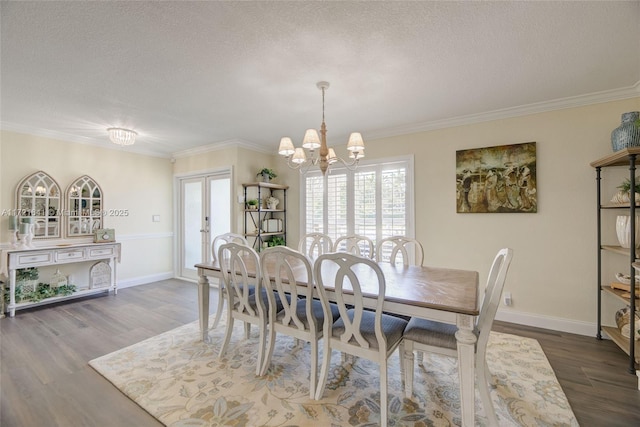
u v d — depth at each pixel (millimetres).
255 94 2660
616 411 1713
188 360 2322
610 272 2682
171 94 2648
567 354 2387
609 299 2695
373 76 2324
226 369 2191
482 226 3221
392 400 1838
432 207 3496
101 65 2133
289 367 2225
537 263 2957
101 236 4172
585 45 1905
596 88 2562
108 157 4406
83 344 2604
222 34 1780
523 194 2992
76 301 3852
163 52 1973
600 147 2699
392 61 2104
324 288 1870
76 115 3174
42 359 2340
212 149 4641
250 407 1767
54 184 3820
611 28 1727
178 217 5219
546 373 2113
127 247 4613
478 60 2092
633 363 2104
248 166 4520
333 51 1974
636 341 2201
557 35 1798
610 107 2660
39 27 1689
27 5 1500
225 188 4578
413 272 2326
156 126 3604
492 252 3170
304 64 2143
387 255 3744
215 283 4750
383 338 1639
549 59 2080
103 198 4328
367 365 2258
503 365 2225
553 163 2879
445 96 2723
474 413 1590
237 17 1624
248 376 2100
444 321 1550
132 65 2137
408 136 3656
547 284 2914
